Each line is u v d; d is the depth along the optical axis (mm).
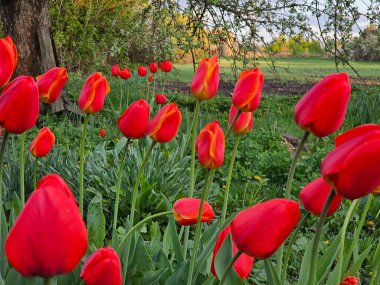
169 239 2746
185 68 22672
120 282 1440
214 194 5543
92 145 7078
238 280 1730
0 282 1765
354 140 1238
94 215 2652
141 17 10016
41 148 2588
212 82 2408
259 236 1345
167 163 5547
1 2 9203
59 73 2525
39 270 1017
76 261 1030
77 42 14031
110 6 14547
